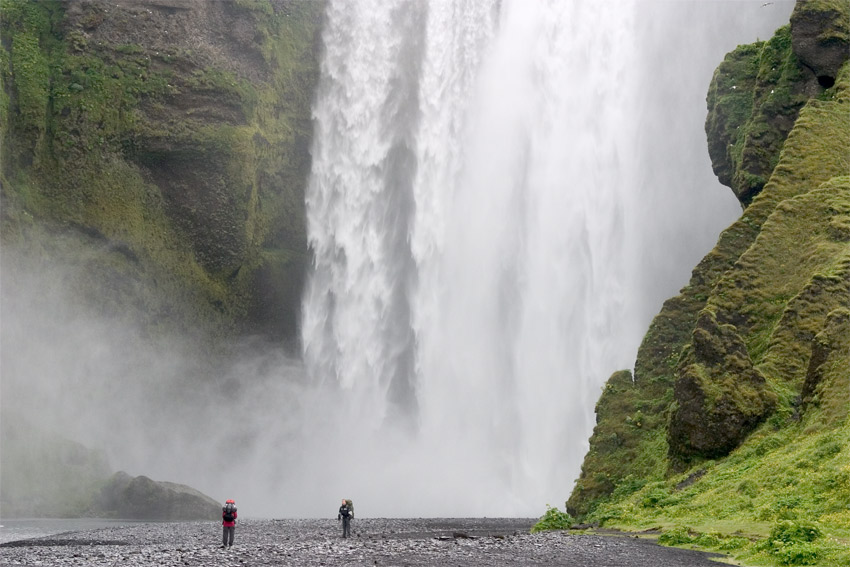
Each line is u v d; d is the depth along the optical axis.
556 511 32.84
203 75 64.25
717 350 32.72
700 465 31.47
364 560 21.28
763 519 23.67
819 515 22.50
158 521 46.09
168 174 63.69
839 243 35.41
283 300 68.81
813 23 43.03
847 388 28.28
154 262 62.84
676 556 21.06
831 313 30.39
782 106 43.28
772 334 33.50
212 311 65.56
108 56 62.97
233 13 66.94
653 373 38.41
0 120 57.41
